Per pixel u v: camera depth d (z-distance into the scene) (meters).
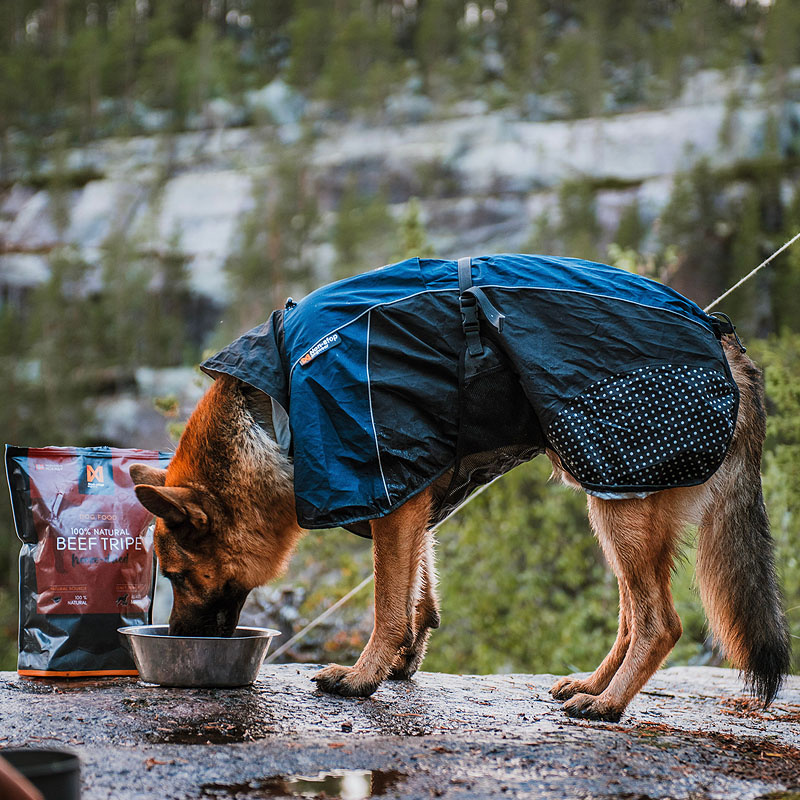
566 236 35.44
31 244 43.25
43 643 3.12
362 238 37.91
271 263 38.94
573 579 8.03
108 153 47.91
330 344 2.83
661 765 2.23
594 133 42.22
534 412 2.84
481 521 8.34
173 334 37.56
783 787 2.10
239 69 53.75
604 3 51.09
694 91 43.94
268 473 3.08
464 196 41.56
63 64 52.34
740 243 29.36
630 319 2.80
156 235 41.81
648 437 2.72
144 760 2.11
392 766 2.14
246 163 45.38
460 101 48.00
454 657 7.97
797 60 39.34
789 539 5.94
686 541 3.06
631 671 2.84
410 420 2.78
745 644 2.97
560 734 2.53
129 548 3.26
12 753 1.55
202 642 2.93
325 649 6.04
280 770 2.08
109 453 3.39
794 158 36.56
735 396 2.82
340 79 48.50
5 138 49.72
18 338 37.66
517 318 2.81
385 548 2.95
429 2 52.19
